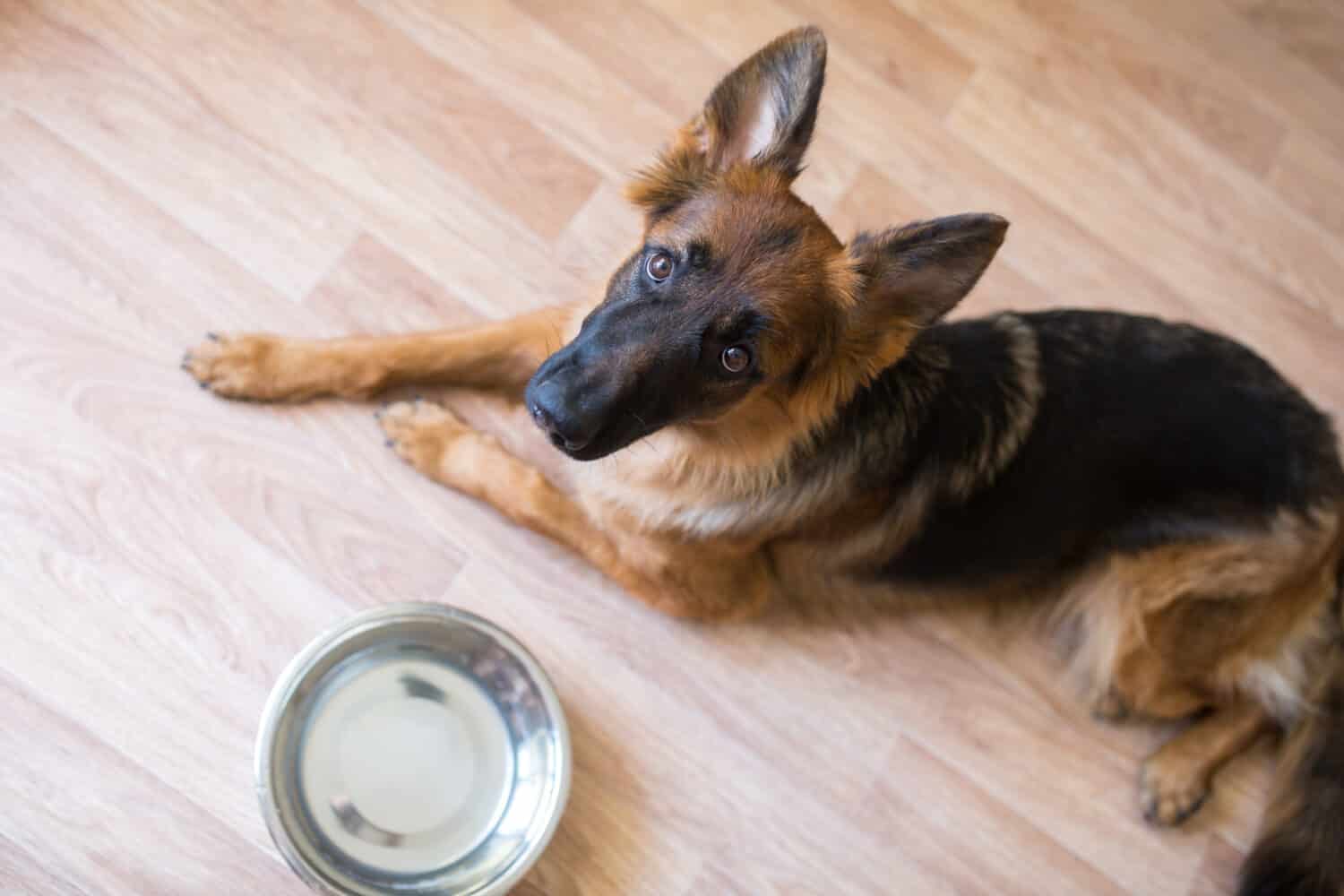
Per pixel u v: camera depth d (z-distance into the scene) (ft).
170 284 4.57
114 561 4.39
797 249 3.94
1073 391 4.38
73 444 4.43
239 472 4.50
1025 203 5.22
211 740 4.33
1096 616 4.75
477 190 4.83
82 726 4.28
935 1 5.33
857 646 4.77
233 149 4.70
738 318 3.90
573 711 4.55
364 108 4.82
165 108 4.68
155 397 4.49
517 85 4.94
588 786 4.51
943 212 5.16
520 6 4.99
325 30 4.84
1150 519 4.53
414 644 4.42
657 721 4.59
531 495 4.49
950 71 5.28
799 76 3.94
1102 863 4.71
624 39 5.05
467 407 4.66
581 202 4.90
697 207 3.96
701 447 4.24
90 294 4.51
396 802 4.31
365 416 4.59
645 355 3.88
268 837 4.31
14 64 4.61
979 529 4.47
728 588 4.58
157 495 4.44
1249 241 5.34
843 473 4.30
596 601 4.64
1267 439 4.45
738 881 4.53
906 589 4.67
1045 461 4.38
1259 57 5.54
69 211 4.55
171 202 4.62
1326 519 4.50
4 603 4.31
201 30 4.75
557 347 4.40
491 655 4.43
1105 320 4.49
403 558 4.55
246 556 4.46
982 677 4.81
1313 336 5.30
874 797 4.65
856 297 3.96
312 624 4.47
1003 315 4.46
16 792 4.21
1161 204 5.32
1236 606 4.56
